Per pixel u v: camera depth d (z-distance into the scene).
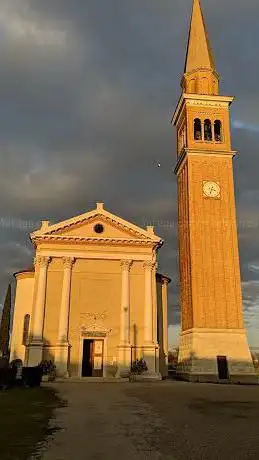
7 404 21.73
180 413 18.70
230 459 10.51
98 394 28.30
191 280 50.16
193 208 52.47
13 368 33.62
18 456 10.84
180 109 60.41
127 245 49.19
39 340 44.78
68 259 47.75
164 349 52.62
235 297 49.78
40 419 16.91
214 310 49.06
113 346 46.47
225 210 52.88
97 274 48.28
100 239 48.62
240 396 27.11
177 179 60.19
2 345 62.31
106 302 47.59
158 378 44.59
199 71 60.66
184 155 55.84
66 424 15.80
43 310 46.03
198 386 37.03
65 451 11.45
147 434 13.81
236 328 48.62
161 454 11.07
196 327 48.25
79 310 46.97
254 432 14.01
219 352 47.25
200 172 53.97
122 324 46.66
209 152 54.69
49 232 48.25
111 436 13.52
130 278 48.69
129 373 44.84
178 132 62.62
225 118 57.09
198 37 62.81
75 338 46.09
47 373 42.53
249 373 46.59
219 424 15.64
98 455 11.00
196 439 12.97
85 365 46.00
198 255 50.81
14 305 52.91
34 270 50.41
